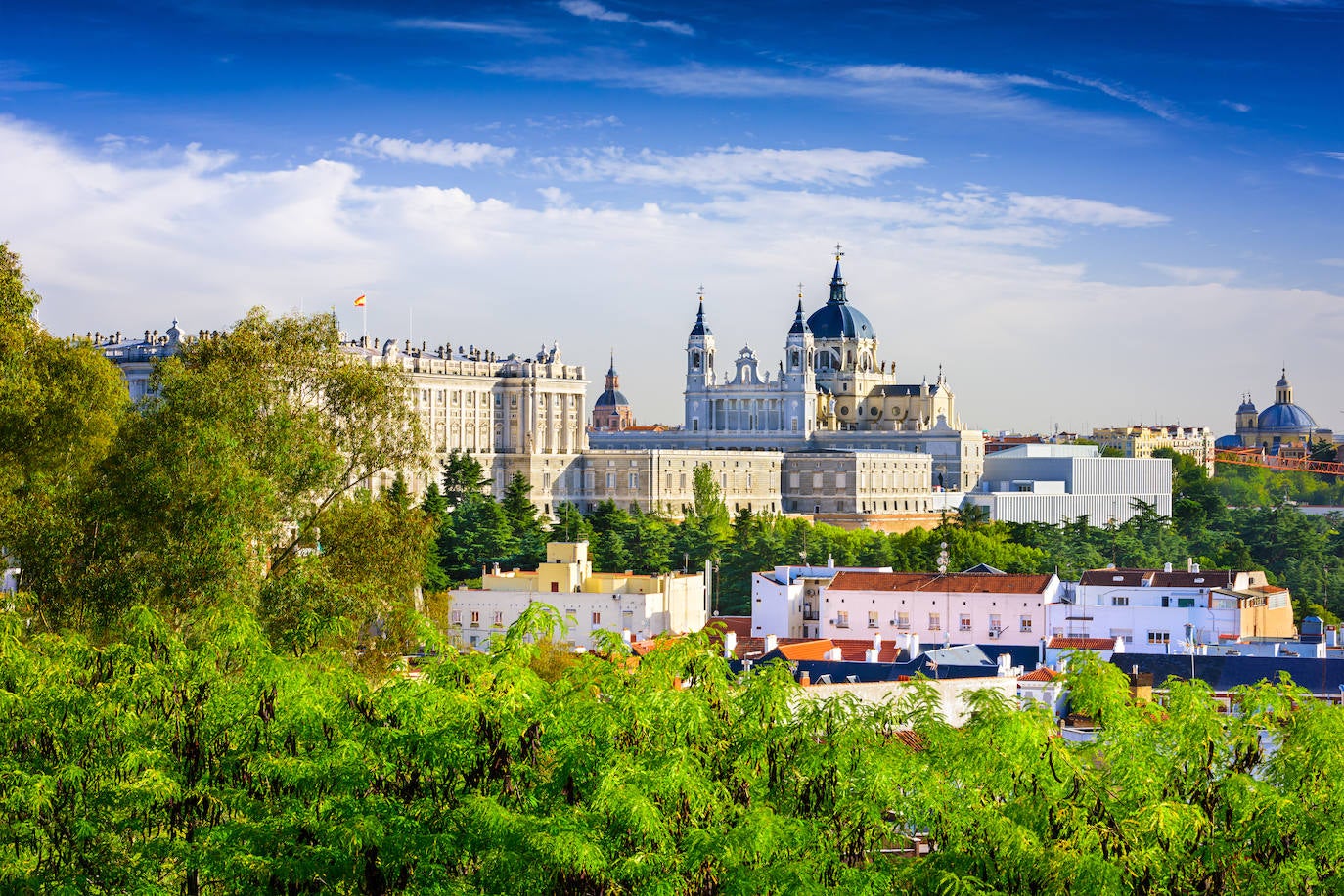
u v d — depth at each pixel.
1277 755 97.75
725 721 101.75
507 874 91.38
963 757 96.00
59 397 173.12
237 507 150.25
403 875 93.00
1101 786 96.31
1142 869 90.69
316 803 96.50
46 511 153.25
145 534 149.62
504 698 98.38
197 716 104.31
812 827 93.31
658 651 105.62
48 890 95.06
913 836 101.12
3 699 104.12
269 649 111.81
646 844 92.38
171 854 95.88
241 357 167.38
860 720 101.00
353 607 152.12
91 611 148.75
